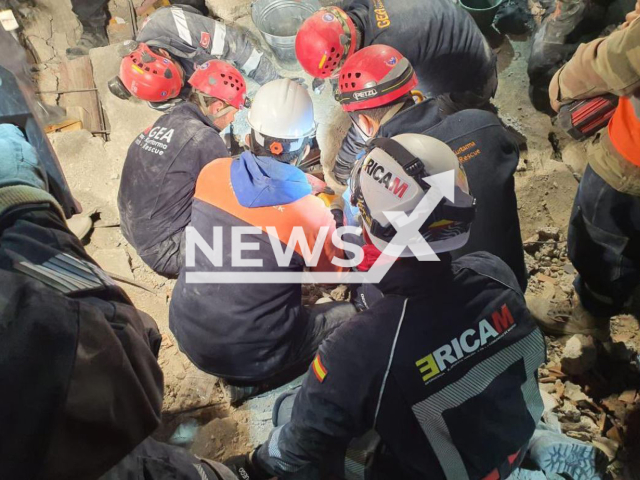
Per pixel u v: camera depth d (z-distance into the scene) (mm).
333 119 3744
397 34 2914
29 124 1470
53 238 1190
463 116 2260
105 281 1162
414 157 1498
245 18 4387
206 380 2730
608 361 2785
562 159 3631
